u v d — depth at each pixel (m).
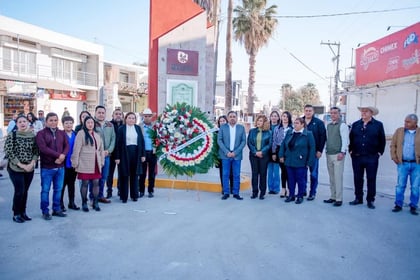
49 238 4.91
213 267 4.10
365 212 6.59
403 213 6.55
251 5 29.19
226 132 7.60
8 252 4.41
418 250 4.71
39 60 26.92
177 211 6.45
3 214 6.00
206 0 14.32
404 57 18.67
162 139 7.62
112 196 7.70
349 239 5.09
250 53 30.28
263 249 4.67
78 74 30.38
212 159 7.83
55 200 5.97
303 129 7.23
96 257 4.31
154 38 9.84
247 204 7.10
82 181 6.34
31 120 11.82
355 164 7.17
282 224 5.76
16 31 24.25
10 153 5.46
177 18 9.88
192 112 7.80
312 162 7.15
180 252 4.52
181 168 7.72
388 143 20.16
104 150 6.83
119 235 5.10
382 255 4.54
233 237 5.11
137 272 3.93
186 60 9.88
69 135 6.36
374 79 22.34
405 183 6.65
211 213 6.36
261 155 7.52
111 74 34.88
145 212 6.36
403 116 20.22
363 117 7.05
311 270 4.06
